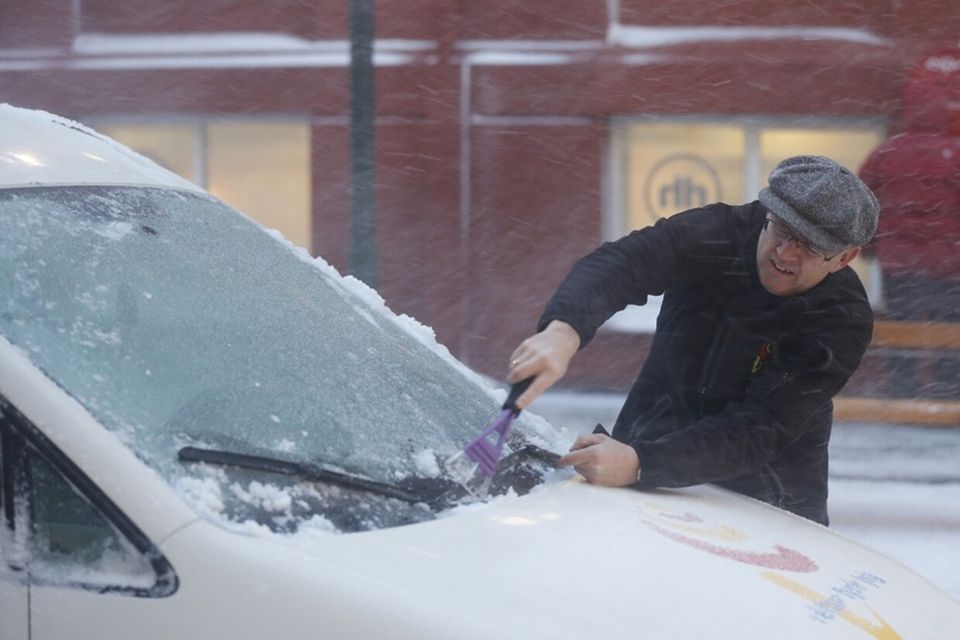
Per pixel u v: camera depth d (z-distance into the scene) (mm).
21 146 3406
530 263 13742
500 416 3299
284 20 14164
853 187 3830
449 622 2443
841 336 3959
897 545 7695
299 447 2939
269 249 3814
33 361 2668
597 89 13500
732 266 4121
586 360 13344
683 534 3189
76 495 2514
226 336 3166
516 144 13641
